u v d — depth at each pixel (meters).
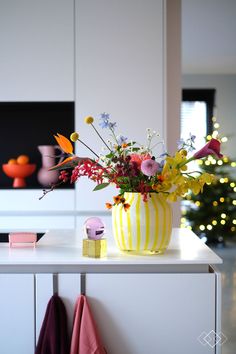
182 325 1.72
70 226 3.54
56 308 1.67
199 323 1.72
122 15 3.51
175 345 1.72
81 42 3.52
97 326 1.72
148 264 1.73
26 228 3.54
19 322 1.72
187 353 1.72
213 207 6.78
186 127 7.65
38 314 1.72
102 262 1.71
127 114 3.52
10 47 3.53
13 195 3.56
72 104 3.64
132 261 1.71
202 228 6.68
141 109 3.52
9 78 3.54
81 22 3.51
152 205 1.79
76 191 3.53
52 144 3.95
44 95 3.54
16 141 3.97
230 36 5.27
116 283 1.72
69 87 3.53
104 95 3.52
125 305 1.72
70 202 3.54
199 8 4.28
